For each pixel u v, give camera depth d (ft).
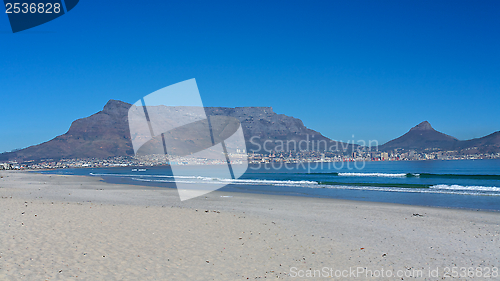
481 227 37.86
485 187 98.99
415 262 24.04
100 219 36.22
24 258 21.34
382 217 44.86
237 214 45.01
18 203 46.85
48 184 120.47
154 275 19.63
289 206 56.59
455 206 59.52
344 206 56.95
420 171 243.40
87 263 21.20
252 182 132.57
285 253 25.70
